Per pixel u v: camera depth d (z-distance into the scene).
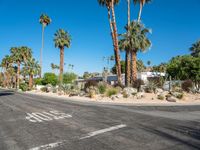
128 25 42.78
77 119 13.05
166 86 38.38
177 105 22.78
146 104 23.95
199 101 27.05
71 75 87.88
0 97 37.03
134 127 10.39
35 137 8.78
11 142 8.15
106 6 43.19
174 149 6.82
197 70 48.91
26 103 24.80
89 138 8.41
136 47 41.00
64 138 8.50
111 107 20.31
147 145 7.30
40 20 80.00
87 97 34.19
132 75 40.25
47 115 14.90
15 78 114.19
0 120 13.26
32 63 89.88
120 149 6.93
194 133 8.98
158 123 11.45
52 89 57.84
